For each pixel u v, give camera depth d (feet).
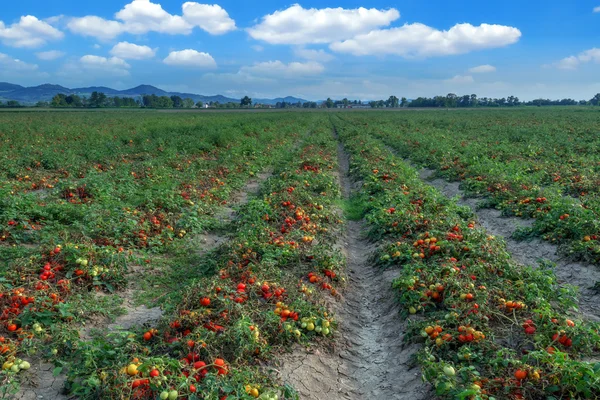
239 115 261.44
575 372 15.93
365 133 123.54
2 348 18.63
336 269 29.32
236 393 15.99
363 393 19.61
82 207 39.27
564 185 50.65
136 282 28.63
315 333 22.35
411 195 45.03
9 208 36.96
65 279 25.72
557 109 317.42
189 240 36.11
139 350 18.90
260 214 38.60
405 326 23.25
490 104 546.67
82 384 17.10
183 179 54.24
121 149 80.53
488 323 21.12
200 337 19.12
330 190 51.72
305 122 184.65
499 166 59.16
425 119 192.65
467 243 29.32
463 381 17.20
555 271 30.09
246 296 23.20
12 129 114.11
